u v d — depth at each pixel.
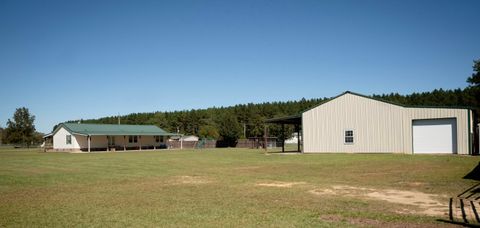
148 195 12.14
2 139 87.62
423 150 28.86
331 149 33.62
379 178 15.47
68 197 11.93
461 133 27.09
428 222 8.01
